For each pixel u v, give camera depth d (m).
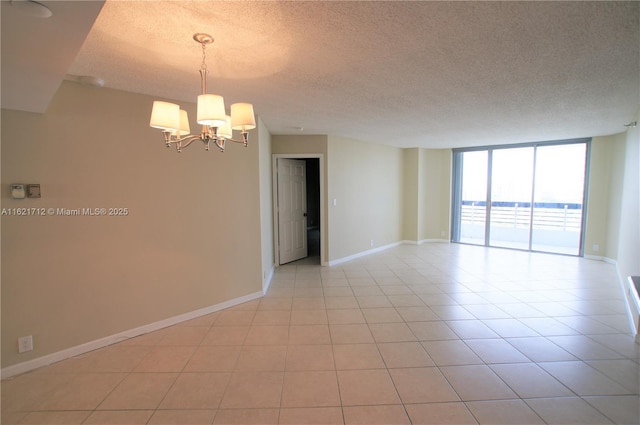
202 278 3.43
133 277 2.94
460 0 1.53
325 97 3.13
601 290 4.23
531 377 2.31
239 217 3.75
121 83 2.65
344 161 5.79
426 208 7.80
